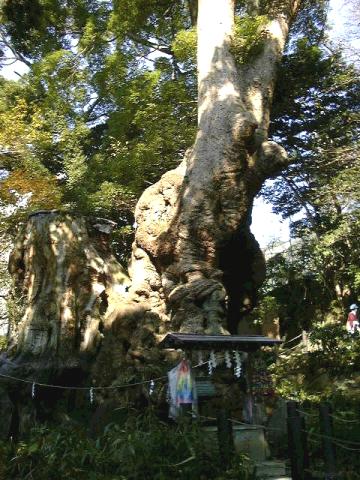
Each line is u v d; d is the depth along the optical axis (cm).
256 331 2353
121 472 732
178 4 2183
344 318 2175
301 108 2194
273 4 1766
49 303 1320
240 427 897
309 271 2372
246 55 1598
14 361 1270
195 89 2031
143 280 1357
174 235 1349
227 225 1362
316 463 830
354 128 2161
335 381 1535
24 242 1442
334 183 2008
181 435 784
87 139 2366
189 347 916
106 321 1325
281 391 1493
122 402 1136
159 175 2030
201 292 1242
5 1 2327
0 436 1195
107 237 1464
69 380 1262
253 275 1550
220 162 1391
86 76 2286
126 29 2152
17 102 2348
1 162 2169
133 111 2031
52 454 759
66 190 2153
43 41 2447
